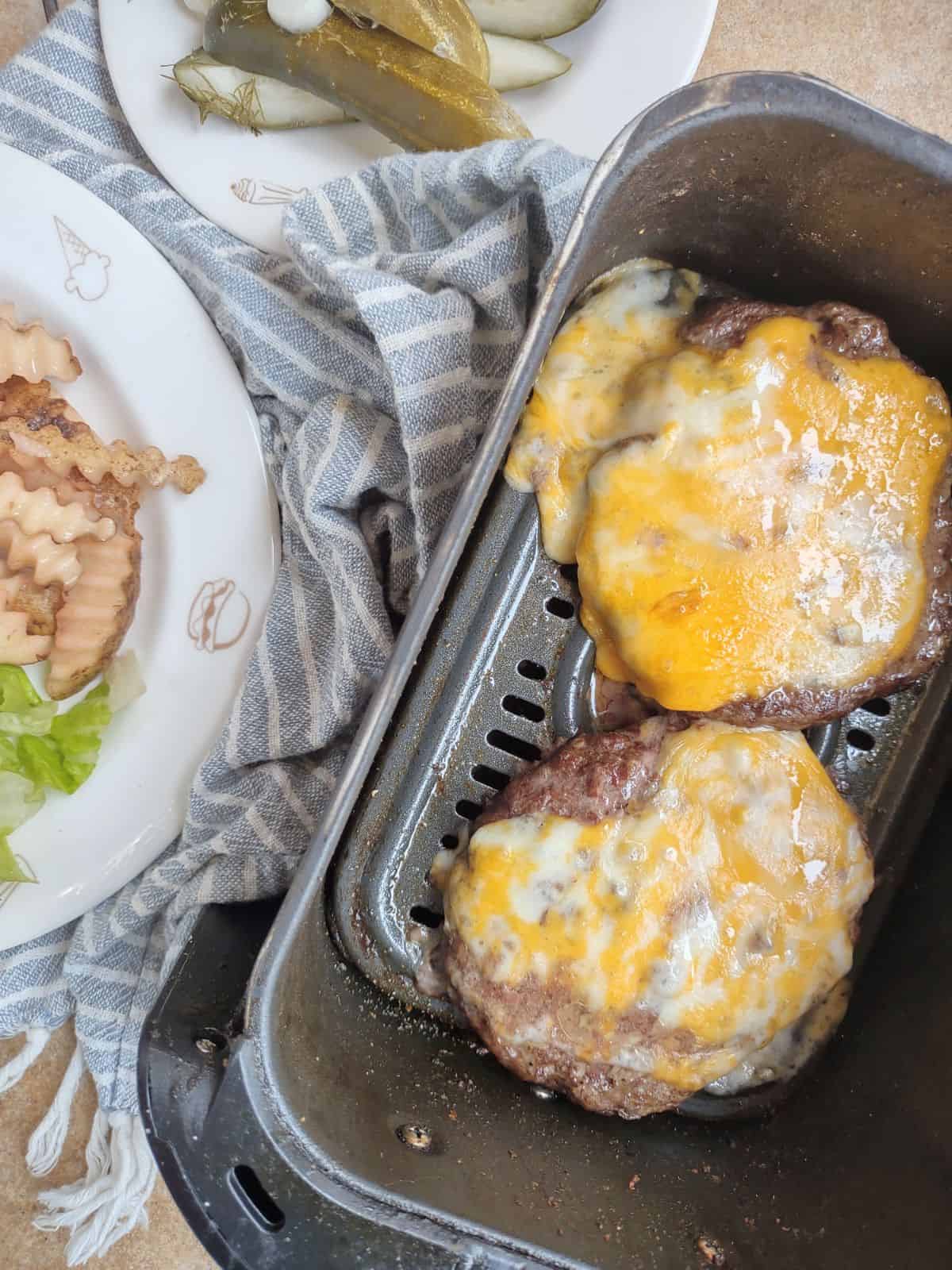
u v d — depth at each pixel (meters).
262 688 0.37
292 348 0.37
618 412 0.30
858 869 0.31
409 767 0.32
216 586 0.38
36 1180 0.40
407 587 0.37
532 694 0.32
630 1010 0.29
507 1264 0.26
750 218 0.30
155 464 0.37
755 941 0.30
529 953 0.30
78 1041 0.39
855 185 0.27
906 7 0.39
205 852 0.36
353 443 0.36
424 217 0.36
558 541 0.31
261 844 0.36
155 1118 0.26
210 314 0.39
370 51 0.34
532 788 0.30
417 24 0.34
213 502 0.38
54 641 0.38
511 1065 0.31
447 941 0.31
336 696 0.36
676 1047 0.30
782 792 0.30
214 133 0.38
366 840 0.32
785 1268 0.29
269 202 0.38
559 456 0.31
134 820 0.38
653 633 0.29
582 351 0.30
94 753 0.37
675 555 0.29
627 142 0.26
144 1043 0.27
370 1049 0.31
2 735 0.37
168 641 0.38
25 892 0.37
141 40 0.37
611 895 0.29
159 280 0.38
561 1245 0.27
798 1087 0.32
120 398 0.38
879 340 0.30
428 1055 0.32
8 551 0.38
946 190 0.26
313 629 0.37
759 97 0.26
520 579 0.32
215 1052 0.27
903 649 0.30
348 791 0.27
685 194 0.29
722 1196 0.31
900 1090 0.30
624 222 0.29
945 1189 0.28
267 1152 0.26
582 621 0.31
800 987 0.30
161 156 0.38
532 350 0.27
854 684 0.30
